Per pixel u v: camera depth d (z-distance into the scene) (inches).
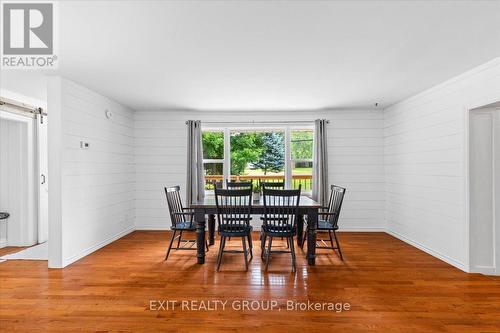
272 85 151.1
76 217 146.2
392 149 199.8
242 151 225.3
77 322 88.0
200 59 115.1
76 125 146.9
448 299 102.6
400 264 139.3
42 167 186.7
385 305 98.5
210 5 76.7
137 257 150.9
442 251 145.7
